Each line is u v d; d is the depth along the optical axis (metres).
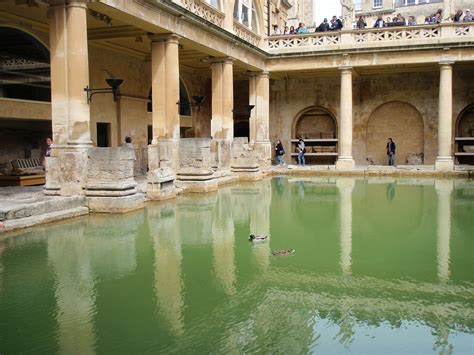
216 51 21.55
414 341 5.52
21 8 15.35
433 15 28.97
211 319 6.10
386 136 31.55
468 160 30.06
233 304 6.60
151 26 16.53
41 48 18.25
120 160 12.91
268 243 10.11
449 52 25.52
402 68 29.02
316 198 16.97
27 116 17.31
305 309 6.44
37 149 20.27
